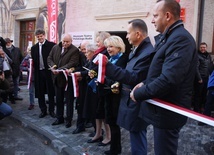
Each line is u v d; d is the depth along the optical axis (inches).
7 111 171.3
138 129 107.1
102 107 145.9
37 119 212.8
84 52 187.0
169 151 81.8
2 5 510.6
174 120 79.3
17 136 184.4
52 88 216.2
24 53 488.4
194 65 79.5
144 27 106.9
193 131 187.5
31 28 471.5
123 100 111.8
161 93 74.8
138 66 101.7
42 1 422.6
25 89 350.6
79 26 363.6
